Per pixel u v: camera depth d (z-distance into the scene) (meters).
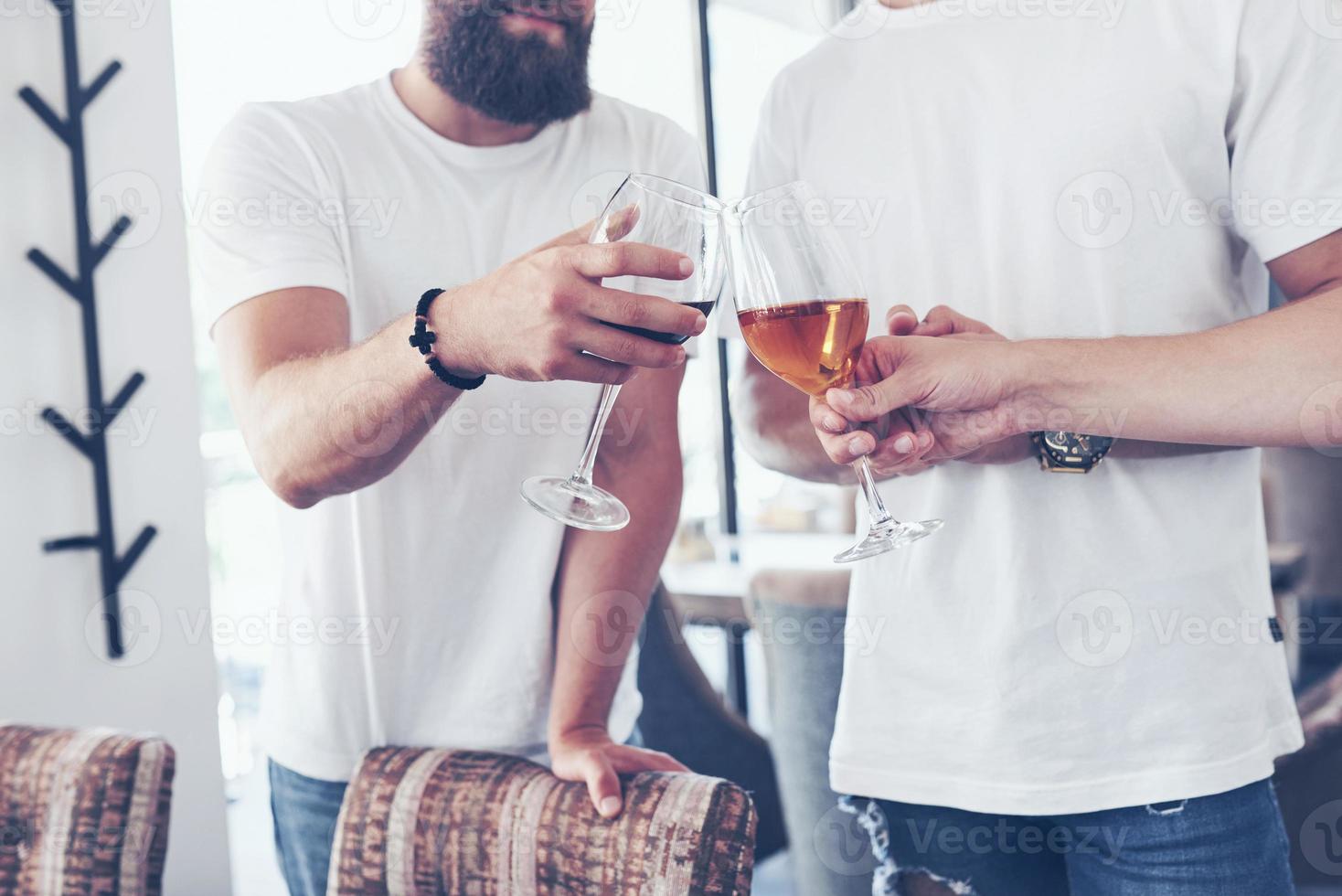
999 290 0.98
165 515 1.98
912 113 1.02
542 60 1.07
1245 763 0.91
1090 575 0.93
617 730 1.18
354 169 1.13
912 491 1.01
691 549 2.68
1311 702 1.60
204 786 2.02
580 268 0.63
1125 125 0.91
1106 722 0.93
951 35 0.99
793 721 1.81
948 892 1.02
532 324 0.65
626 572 1.07
